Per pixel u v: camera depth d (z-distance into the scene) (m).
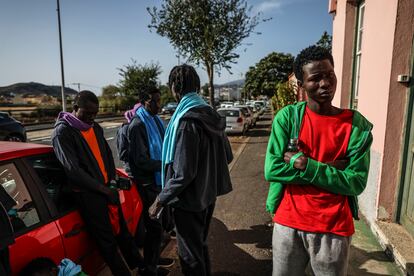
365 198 3.84
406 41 3.12
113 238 2.53
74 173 2.29
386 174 3.36
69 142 2.34
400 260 2.75
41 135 16.47
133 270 3.12
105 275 2.80
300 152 1.65
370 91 3.86
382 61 3.44
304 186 1.69
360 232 3.54
